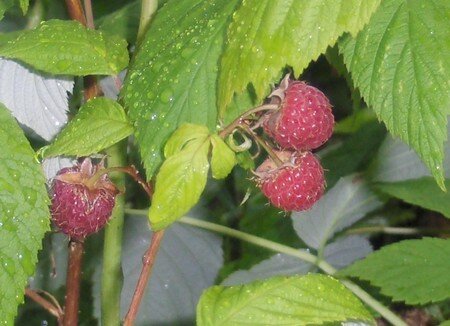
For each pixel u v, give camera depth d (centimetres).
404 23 31
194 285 52
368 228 50
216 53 32
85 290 52
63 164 36
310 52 29
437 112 30
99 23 46
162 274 51
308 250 52
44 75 37
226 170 29
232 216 54
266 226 54
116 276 35
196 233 52
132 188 51
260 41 29
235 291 30
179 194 29
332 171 51
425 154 30
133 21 44
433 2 31
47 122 38
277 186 31
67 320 35
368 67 31
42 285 51
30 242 31
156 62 33
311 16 29
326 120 31
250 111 30
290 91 31
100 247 51
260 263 47
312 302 30
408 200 44
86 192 32
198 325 29
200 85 32
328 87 55
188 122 31
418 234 54
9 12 45
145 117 32
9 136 32
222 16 33
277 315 29
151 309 51
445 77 30
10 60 37
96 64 33
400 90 30
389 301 49
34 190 32
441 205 44
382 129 51
